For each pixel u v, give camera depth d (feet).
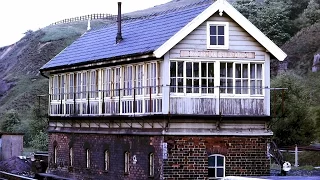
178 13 99.76
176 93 89.81
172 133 88.84
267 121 93.71
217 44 92.02
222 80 92.07
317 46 259.60
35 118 212.23
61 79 123.34
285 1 320.29
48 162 127.95
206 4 94.22
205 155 90.48
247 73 93.20
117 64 101.96
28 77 336.70
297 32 288.71
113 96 103.55
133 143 96.43
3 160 154.10
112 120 102.22
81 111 114.01
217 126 91.15
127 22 115.65
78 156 114.42
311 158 136.77
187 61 90.43
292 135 147.02
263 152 93.20
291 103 146.30
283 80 155.84
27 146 216.33
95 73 109.70
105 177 104.53
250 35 93.04
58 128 123.24
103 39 117.08
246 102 92.79
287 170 103.91
